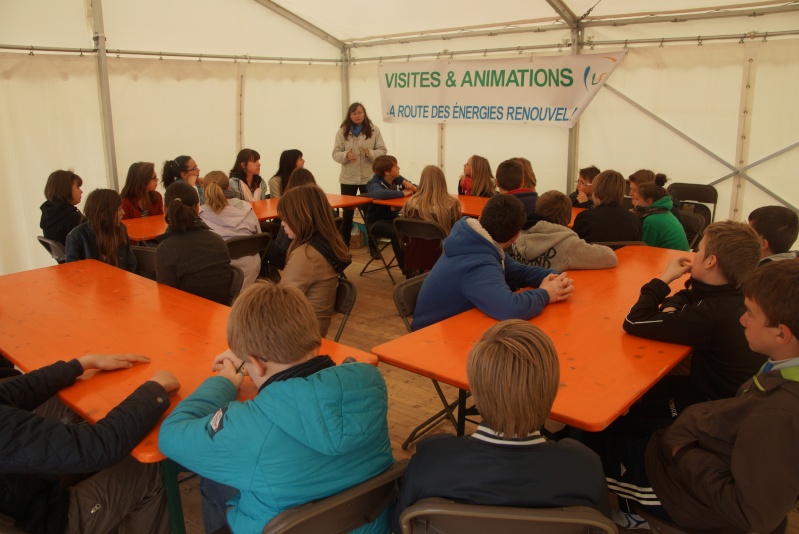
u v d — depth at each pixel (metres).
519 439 1.14
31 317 2.13
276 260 4.39
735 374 1.73
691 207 4.69
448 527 1.14
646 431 1.69
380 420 1.28
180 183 3.15
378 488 1.30
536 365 1.10
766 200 4.59
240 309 1.29
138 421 1.34
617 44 5.07
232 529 1.33
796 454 1.11
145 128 5.49
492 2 5.11
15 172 4.71
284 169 5.51
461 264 2.15
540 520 1.06
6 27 4.50
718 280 1.78
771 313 1.21
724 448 1.26
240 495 1.35
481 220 2.28
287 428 1.18
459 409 2.10
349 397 1.22
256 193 5.34
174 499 1.55
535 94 5.50
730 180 4.75
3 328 2.02
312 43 6.67
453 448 1.17
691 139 4.84
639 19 4.87
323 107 6.98
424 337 1.92
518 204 2.25
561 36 5.36
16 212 4.77
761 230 2.27
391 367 3.42
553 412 1.44
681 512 1.36
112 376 1.64
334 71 6.97
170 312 2.19
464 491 1.11
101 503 1.53
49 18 4.72
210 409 1.37
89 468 1.28
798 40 4.22
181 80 5.66
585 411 1.44
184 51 5.63
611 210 3.30
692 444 1.34
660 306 2.02
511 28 5.61
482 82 5.82
